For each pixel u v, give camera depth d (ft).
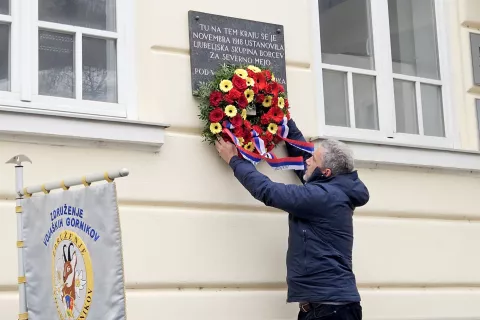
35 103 16.55
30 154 16.01
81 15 17.46
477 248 21.38
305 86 19.77
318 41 20.17
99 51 17.53
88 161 16.58
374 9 21.61
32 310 14.43
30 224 14.53
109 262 12.96
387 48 21.54
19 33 16.60
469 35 22.72
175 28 18.11
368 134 20.77
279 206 16.81
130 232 16.80
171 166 17.48
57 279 13.96
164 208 17.30
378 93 21.24
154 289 16.94
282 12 19.67
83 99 17.19
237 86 17.87
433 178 21.06
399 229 20.24
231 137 17.70
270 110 18.31
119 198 16.79
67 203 13.74
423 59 22.35
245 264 18.01
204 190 17.76
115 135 16.69
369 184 20.04
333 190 17.03
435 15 22.66
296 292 16.90
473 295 21.04
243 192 18.22
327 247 16.83
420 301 20.17
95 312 13.14
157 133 17.21
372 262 19.69
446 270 20.75
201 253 17.52
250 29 19.02
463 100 22.43
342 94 20.76
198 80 18.08
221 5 18.75
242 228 18.11
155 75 17.72
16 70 16.49
